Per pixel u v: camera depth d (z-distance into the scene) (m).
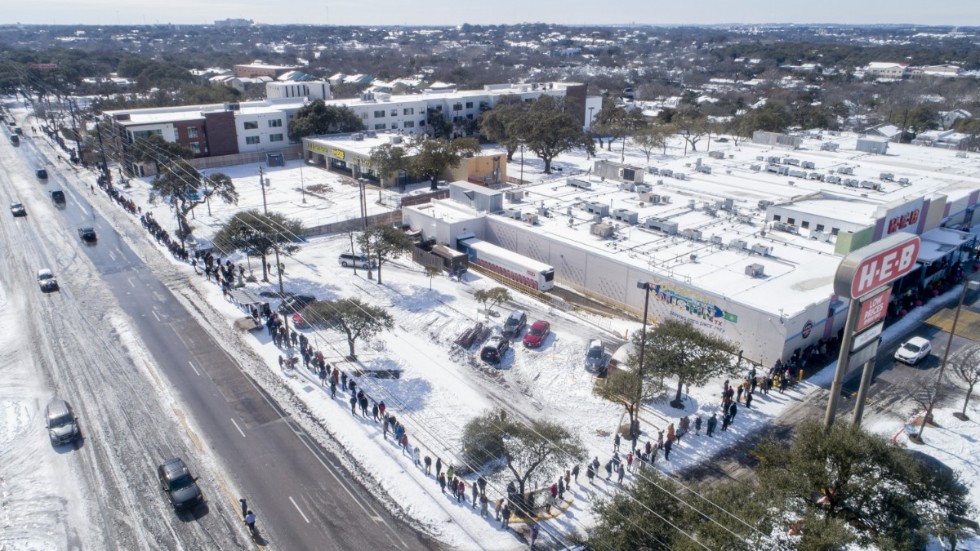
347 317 36.50
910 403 33.78
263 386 35.19
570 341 40.50
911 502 20.55
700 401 34.03
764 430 31.39
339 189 79.31
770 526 19.41
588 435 31.09
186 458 29.00
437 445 30.28
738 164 78.06
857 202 56.41
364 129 102.31
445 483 27.38
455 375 36.69
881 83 188.38
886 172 68.56
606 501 23.36
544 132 85.44
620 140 117.19
